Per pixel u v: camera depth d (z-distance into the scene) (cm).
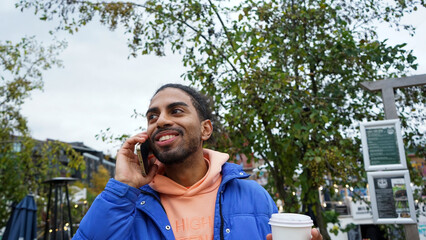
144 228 105
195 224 107
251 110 284
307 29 348
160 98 116
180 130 108
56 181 502
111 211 97
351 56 323
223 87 326
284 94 289
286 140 295
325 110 310
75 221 1059
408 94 388
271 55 319
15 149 534
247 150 317
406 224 297
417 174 386
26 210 501
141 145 109
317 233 83
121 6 331
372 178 309
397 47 311
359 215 758
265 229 110
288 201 325
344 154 320
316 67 364
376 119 385
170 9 344
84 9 337
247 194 117
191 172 116
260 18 319
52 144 544
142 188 117
